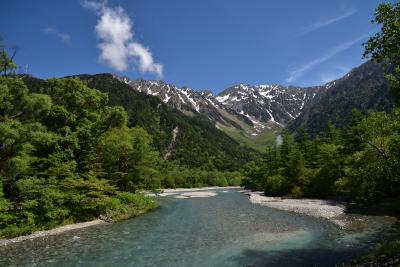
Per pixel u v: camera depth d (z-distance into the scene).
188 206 51.28
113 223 33.62
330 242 22.33
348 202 47.56
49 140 33.41
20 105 32.94
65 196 32.69
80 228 30.52
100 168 43.34
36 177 33.41
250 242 23.39
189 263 18.70
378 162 18.31
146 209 43.94
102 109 49.31
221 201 60.62
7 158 30.58
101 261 19.45
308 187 59.72
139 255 20.73
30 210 29.59
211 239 25.00
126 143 44.94
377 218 30.95
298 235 25.25
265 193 76.81
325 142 69.69
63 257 20.34
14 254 21.12
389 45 13.63
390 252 15.22
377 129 18.22
